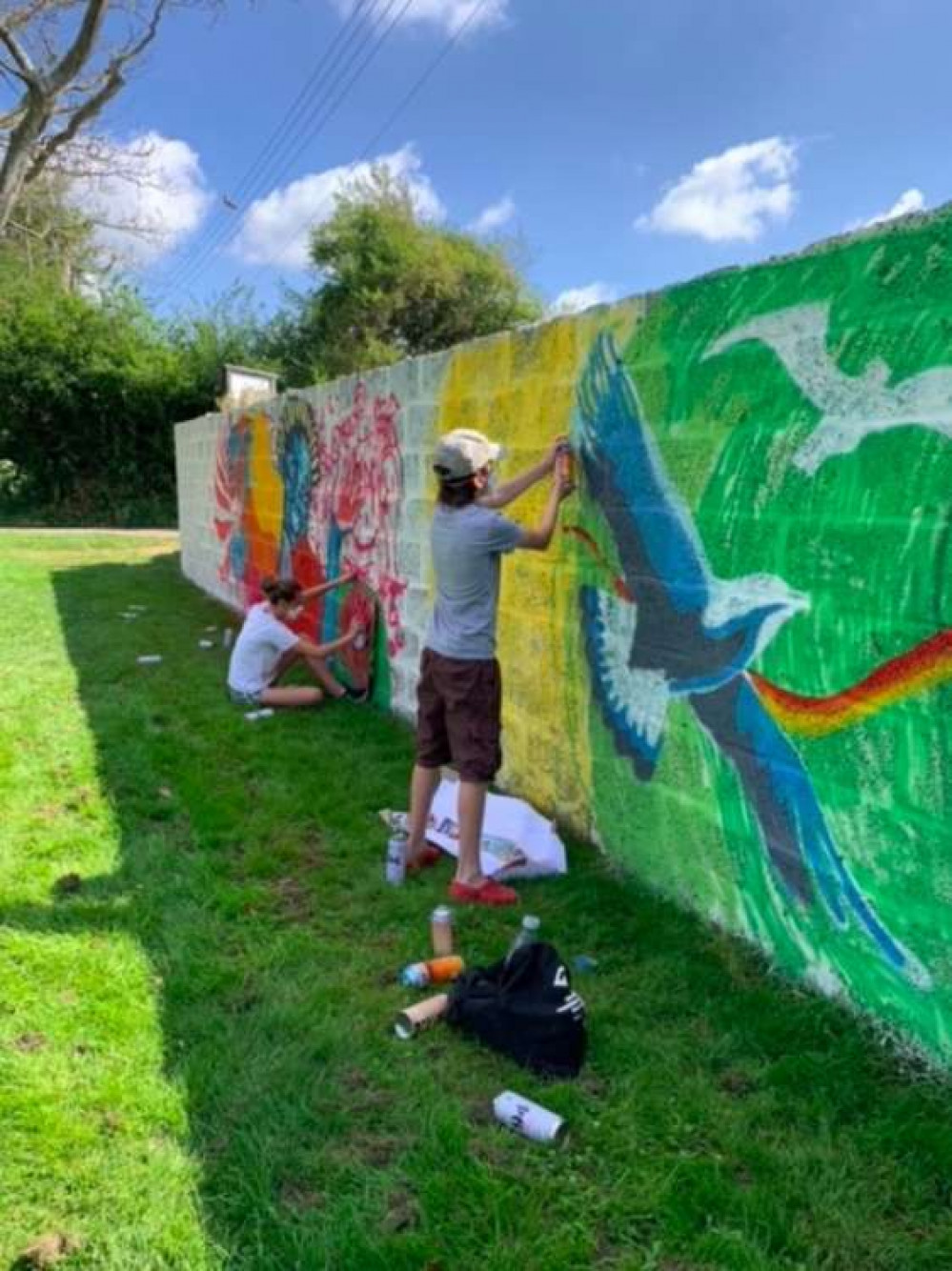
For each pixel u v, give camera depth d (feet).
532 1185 8.01
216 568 41.01
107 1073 9.34
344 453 24.95
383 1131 8.69
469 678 13.24
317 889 13.55
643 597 13.29
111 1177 8.06
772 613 10.84
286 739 20.36
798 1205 7.80
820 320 9.89
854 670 9.75
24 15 62.44
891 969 9.62
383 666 22.80
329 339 107.76
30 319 83.56
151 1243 7.43
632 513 13.38
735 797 11.73
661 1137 8.58
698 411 11.89
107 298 88.74
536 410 15.78
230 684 23.72
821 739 10.26
